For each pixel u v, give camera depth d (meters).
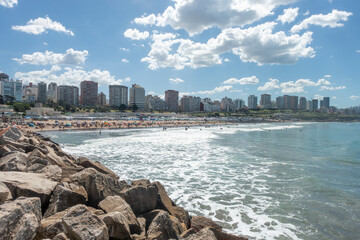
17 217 5.17
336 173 22.89
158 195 9.69
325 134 87.25
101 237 5.36
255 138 63.84
